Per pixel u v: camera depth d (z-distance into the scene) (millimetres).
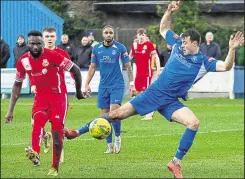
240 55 48656
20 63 19734
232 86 47750
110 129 19812
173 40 19922
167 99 19500
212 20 60406
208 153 24031
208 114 37969
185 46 19203
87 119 36062
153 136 28875
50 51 19609
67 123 34312
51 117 19719
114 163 22016
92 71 25703
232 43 18906
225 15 60125
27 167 21062
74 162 22250
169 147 25688
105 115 19938
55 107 19734
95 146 26078
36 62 19578
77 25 61219
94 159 22953
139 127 32281
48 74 19703
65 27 60188
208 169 20672
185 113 19203
